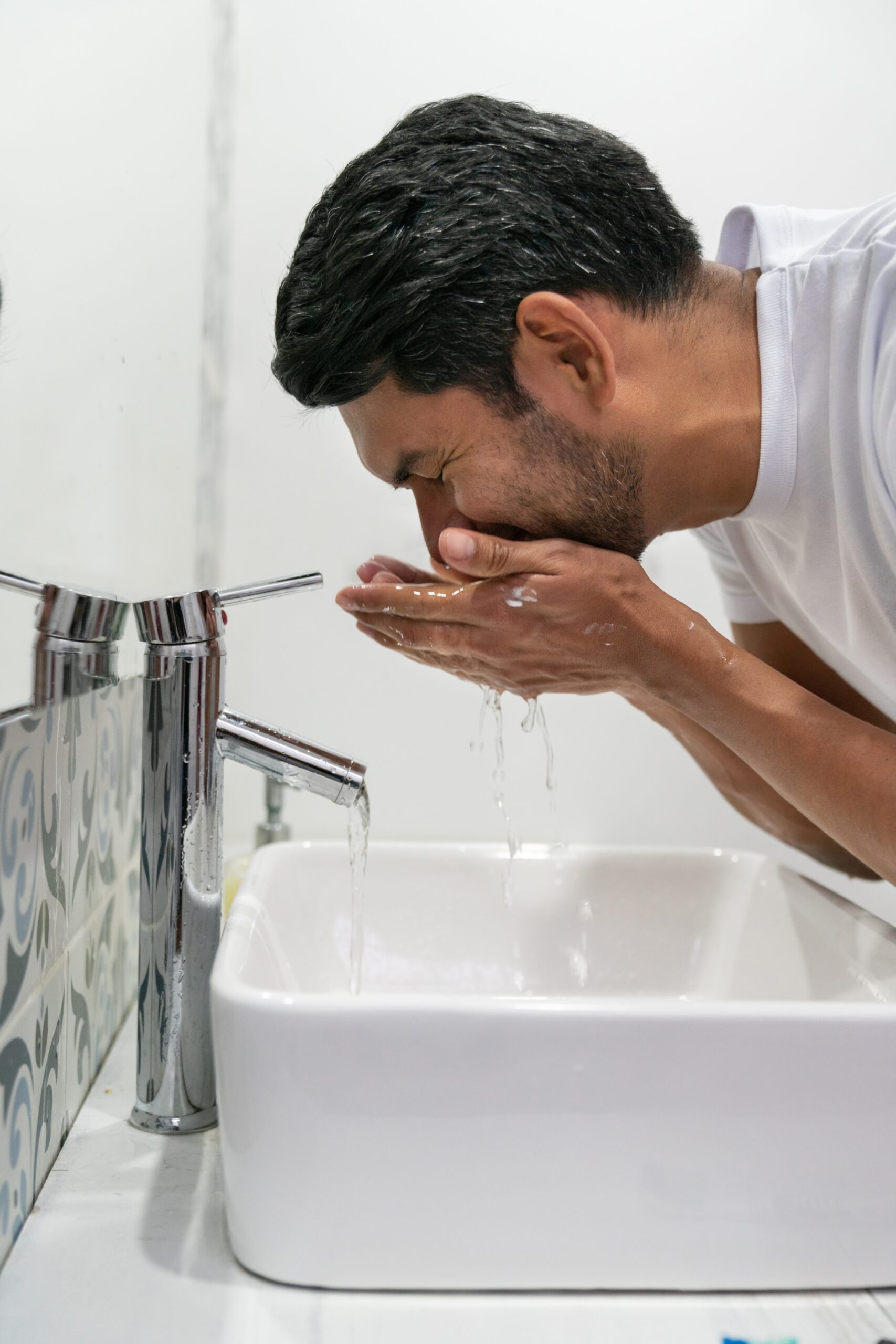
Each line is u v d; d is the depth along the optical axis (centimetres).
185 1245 55
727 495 74
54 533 67
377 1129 50
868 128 140
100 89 77
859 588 74
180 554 118
